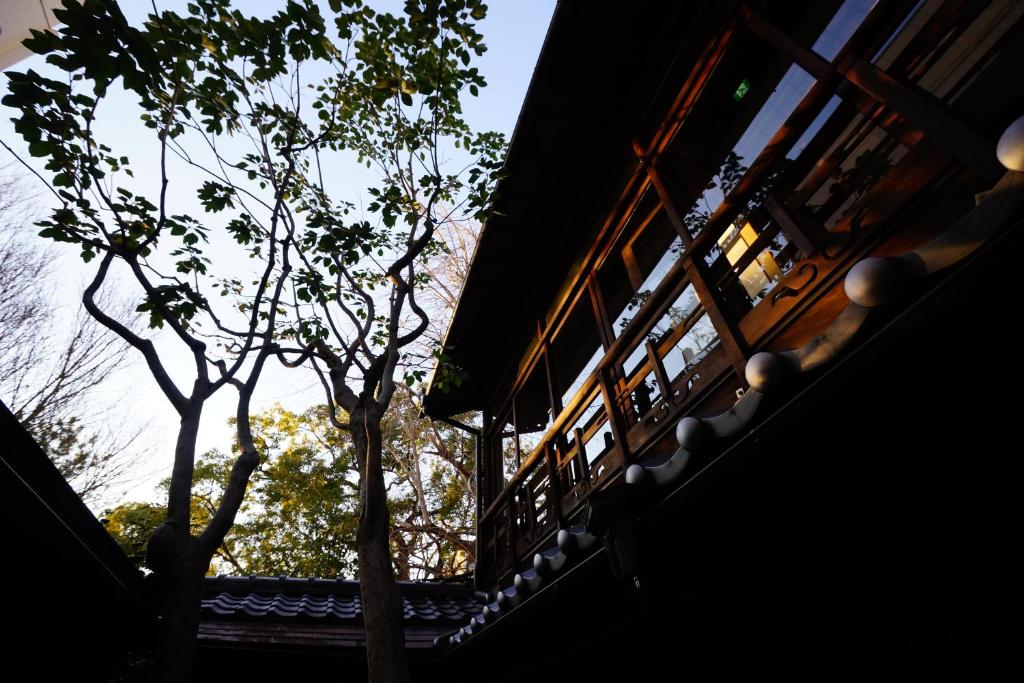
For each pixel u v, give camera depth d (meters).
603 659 5.62
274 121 6.30
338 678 7.34
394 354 5.57
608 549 3.58
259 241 6.01
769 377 2.51
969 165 2.62
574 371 7.83
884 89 3.09
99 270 4.06
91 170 4.28
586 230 7.47
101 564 3.58
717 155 5.04
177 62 5.04
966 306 2.01
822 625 3.53
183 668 2.88
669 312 5.27
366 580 4.50
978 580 2.80
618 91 6.34
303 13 5.17
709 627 4.33
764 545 3.93
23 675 4.15
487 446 11.38
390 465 19.14
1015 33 2.61
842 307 3.29
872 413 2.58
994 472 2.75
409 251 6.09
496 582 9.48
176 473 3.53
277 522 18.02
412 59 6.00
